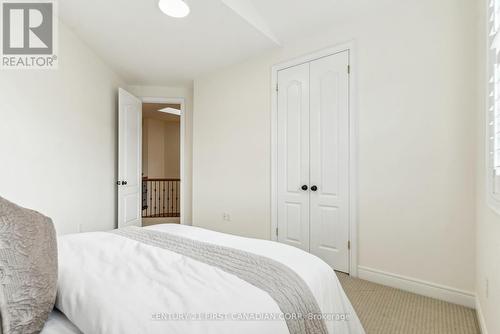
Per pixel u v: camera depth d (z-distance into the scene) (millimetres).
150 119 7520
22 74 2131
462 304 1894
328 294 1149
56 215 2498
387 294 2080
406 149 2158
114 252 1232
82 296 809
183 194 4340
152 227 1849
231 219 3512
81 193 2893
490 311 1364
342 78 2539
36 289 761
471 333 1576
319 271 1190
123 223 3568
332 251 2590
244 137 3373
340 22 2555
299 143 2848
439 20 2018
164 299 799
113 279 922
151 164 7531
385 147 2268
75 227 2777
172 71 3715
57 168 2518
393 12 2240
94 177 3146
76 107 2811
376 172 2316
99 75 3271
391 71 2242
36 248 839
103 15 2430
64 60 2611
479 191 1722
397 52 2213
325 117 2648
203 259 1182
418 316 1759
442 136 1996
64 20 2518
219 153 3660
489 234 1389
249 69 3320
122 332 658
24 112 2146
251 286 918
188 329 680
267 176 3133
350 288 2188
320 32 2709
